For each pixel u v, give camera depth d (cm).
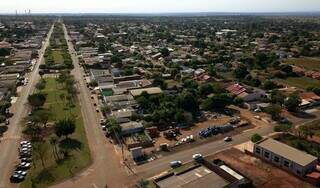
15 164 7225
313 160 6688
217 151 7762
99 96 12175
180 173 6425
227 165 6906
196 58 19088
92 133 8869
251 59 18012
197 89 12388
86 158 7412
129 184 6391
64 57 19212
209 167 6644
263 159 7288
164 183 6069
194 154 7569
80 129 9125
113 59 18275
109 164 7162
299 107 10781
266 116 10112
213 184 5912
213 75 14938
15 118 10050
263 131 8912
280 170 6856
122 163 7206
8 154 7688
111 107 10450
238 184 6088
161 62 18662
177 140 8406
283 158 6844
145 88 12306
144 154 7625
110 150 7838
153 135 8706
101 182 6462
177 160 7319
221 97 10675
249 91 11831
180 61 18075
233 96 11500
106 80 13675
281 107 10556
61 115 10188
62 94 11856
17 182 6494
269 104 10888
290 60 19262
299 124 9462
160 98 11000
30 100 10675
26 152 7612
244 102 11250
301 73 15688
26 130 8819
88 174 6750
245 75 14725
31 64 18088
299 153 6956
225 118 9944
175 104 10375
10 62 17638
